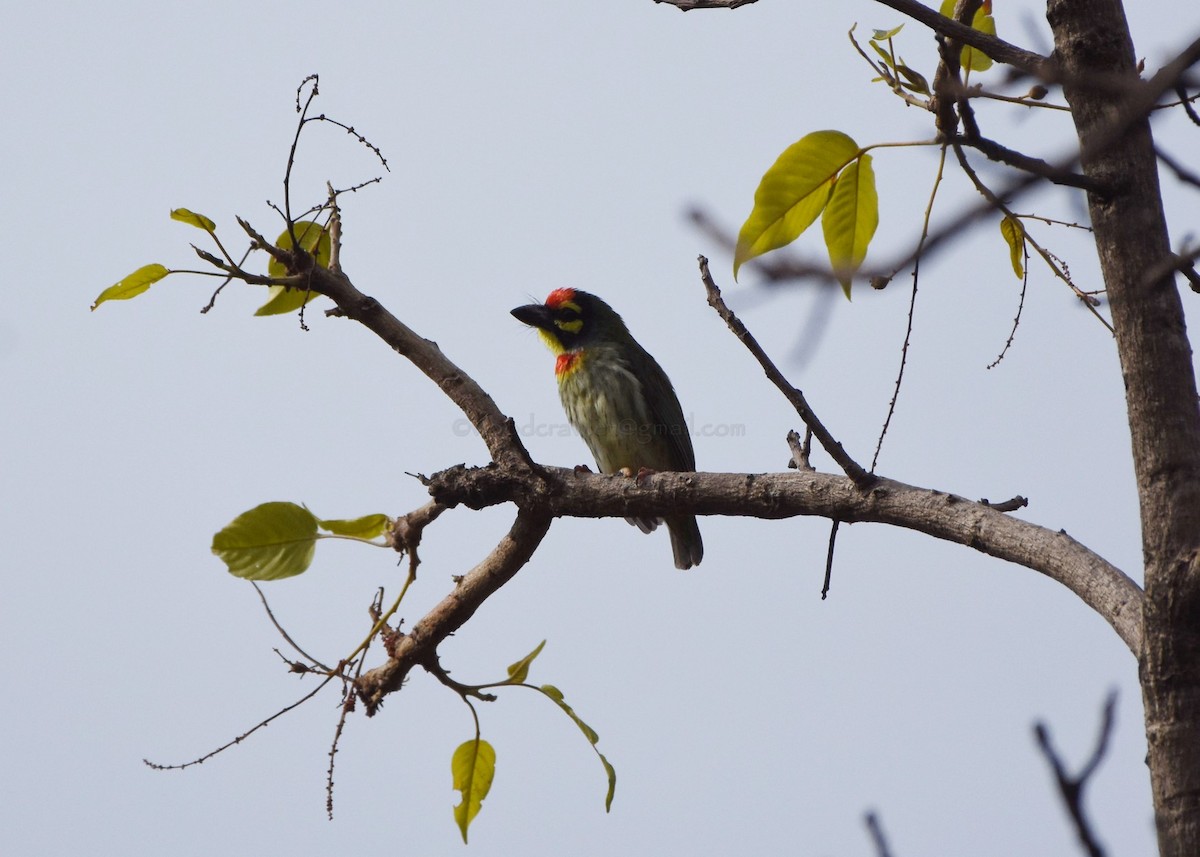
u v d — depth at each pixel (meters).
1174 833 4.74
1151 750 4.91
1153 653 4.93
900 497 6.56
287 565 7.91
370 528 8.02
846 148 6.31
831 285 3.67
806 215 6.55
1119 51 5.15
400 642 7.95
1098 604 5.64
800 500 6.91
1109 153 5.14
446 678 8.05
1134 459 5.12
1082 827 2.81
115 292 7.59
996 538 6.16
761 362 6.58
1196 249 4.08
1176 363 5.09
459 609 7.91
